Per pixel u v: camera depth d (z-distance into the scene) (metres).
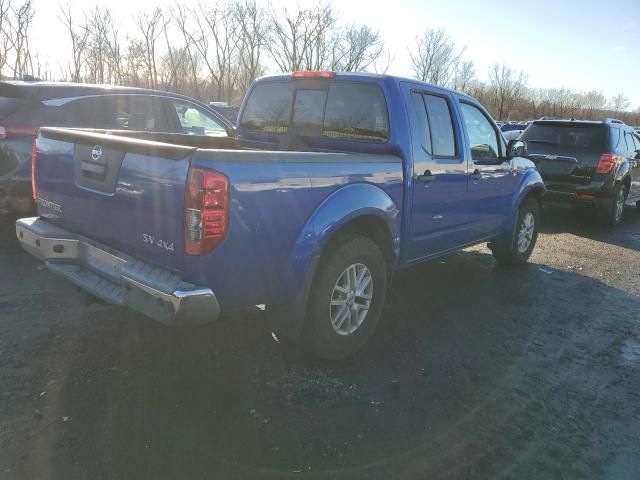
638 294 5.34
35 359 3.28
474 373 3.46
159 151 2.66
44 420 2.69
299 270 3.02
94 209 3.14
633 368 3.67
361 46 38.03
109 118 6.32
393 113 3.82
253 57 36.84
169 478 2.34
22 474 2.31
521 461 2.60
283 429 2.73
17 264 5.00
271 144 4.67
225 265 2.67
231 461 2.47
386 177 3.63
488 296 5.02
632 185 9.40
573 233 8.30
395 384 3.25
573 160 8.48
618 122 9.26
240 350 3.56
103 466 2.39
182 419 2.76
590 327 4.39
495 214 5.29
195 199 2.54
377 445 2.65
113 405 2.85
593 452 2.71
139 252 2.90
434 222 4.31
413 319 4.34
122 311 4.06
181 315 2.57
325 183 3.13
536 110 52.56
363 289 3.60
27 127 5.69
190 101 7.26
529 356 3.77
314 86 4.31
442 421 2.90
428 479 2.43
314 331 3.30
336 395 3.09
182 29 35.31
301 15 36.75
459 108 4.57
